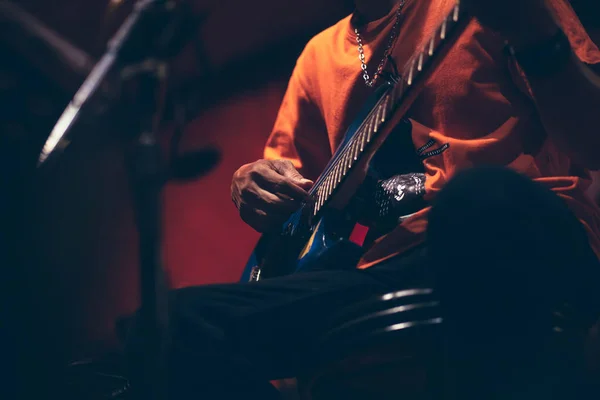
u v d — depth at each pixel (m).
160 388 1.00
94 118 1.01
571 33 1.31
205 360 1.16
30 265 1.28
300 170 1.85
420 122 1.44
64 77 1.09
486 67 1.38
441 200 0.94
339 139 1.65
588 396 0.99
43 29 1.06
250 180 1.66
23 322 1.26
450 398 0.97
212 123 5.17
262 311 1.22
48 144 1.00
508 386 0.92
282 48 5.16
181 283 4.93
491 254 0.90
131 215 4.54
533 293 0.91
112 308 4.47
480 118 1.38
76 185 4.33
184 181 1.06
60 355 1.30
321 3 4.80
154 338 0.99
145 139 1.00
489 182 0.92
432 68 1.26
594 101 1.14
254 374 1.16
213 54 5.13
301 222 1.59
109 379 1.32
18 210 1.27
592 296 1.07
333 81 1.67
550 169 1.36
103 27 1.14
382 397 1.21
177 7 1.03
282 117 1.90
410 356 1.16
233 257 4.96
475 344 0.94
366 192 1.47
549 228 0.94
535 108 1.36
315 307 1.23
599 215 1.32
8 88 1.13
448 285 0.94
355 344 1.13
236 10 4.70
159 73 1.01
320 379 1.25
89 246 4.45
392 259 1.28
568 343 1.00
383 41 1.59
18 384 1.24
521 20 1.09
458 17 1.21
